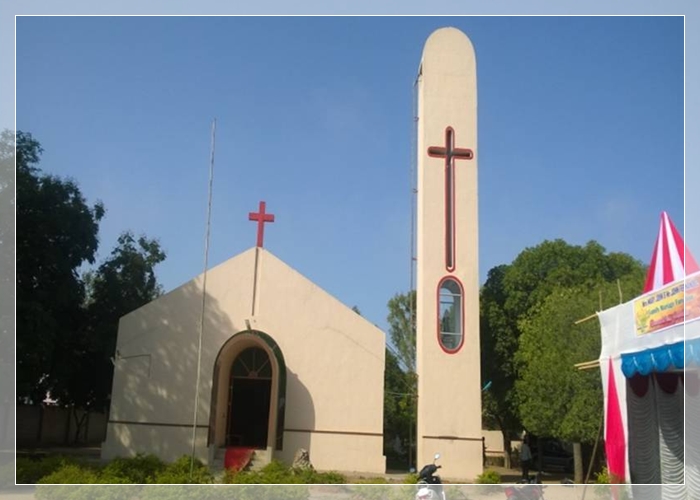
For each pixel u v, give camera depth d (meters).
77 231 26.23
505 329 33.47
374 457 25.05
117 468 16.84
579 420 21.44
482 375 33.69
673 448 14.52
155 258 33.72
